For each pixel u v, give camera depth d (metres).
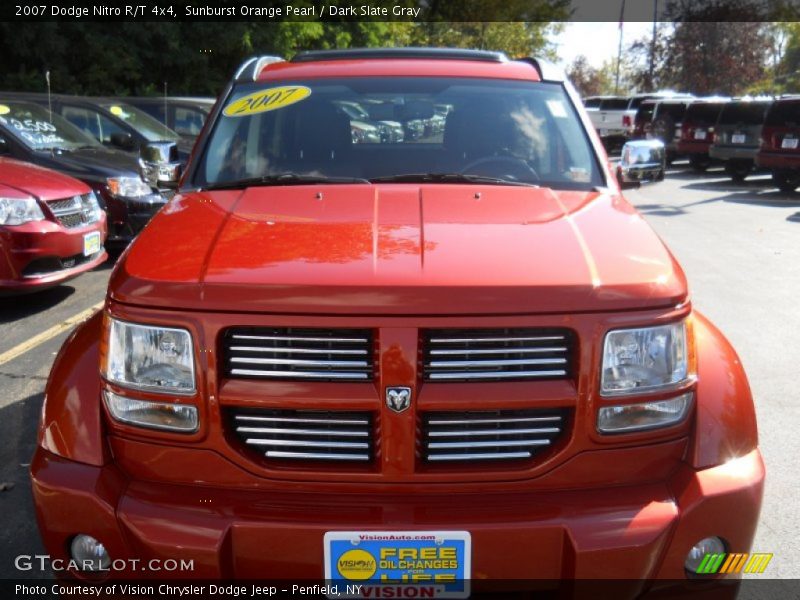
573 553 2.17
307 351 2.21
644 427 2.30
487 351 2.22
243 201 2.94
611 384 2.25
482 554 2.18
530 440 2.28
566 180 3.36
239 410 2.28
